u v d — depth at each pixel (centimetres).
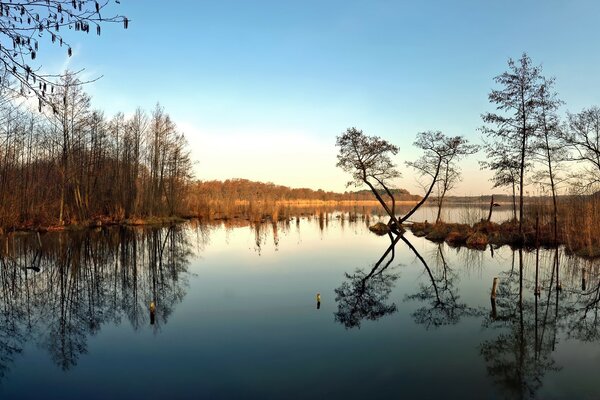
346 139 4203
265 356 1033
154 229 4619
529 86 2738
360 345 1106
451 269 2253
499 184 3073
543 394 838
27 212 3919
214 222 5947
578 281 1883
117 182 5084
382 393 834
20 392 853
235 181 12475
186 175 6475
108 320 1361
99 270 2275
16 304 1581
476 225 3662
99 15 490
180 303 1566
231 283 1925
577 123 2678
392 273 2166
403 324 1289
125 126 5309
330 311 1440
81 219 4353
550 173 2777
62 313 1449
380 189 5006
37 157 4328
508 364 975
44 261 2505
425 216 7175
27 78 495
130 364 992
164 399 816
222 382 888
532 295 1653
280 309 1470
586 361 999
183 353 1058
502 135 2883
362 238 3962
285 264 2472
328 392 841
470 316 1370
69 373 945
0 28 470
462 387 866
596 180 2672
